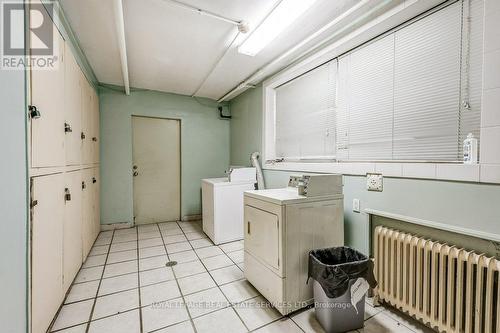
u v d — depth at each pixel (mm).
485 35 1215
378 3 1616
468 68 1367
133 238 3189
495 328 1210
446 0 1435
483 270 1210
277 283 1589
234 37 2174
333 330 1392
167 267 2309
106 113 3525
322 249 1642
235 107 4258
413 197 1551
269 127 3273
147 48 2389
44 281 1347
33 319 1208
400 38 1711
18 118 1071
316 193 1712
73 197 1966
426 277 1374
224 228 3006
